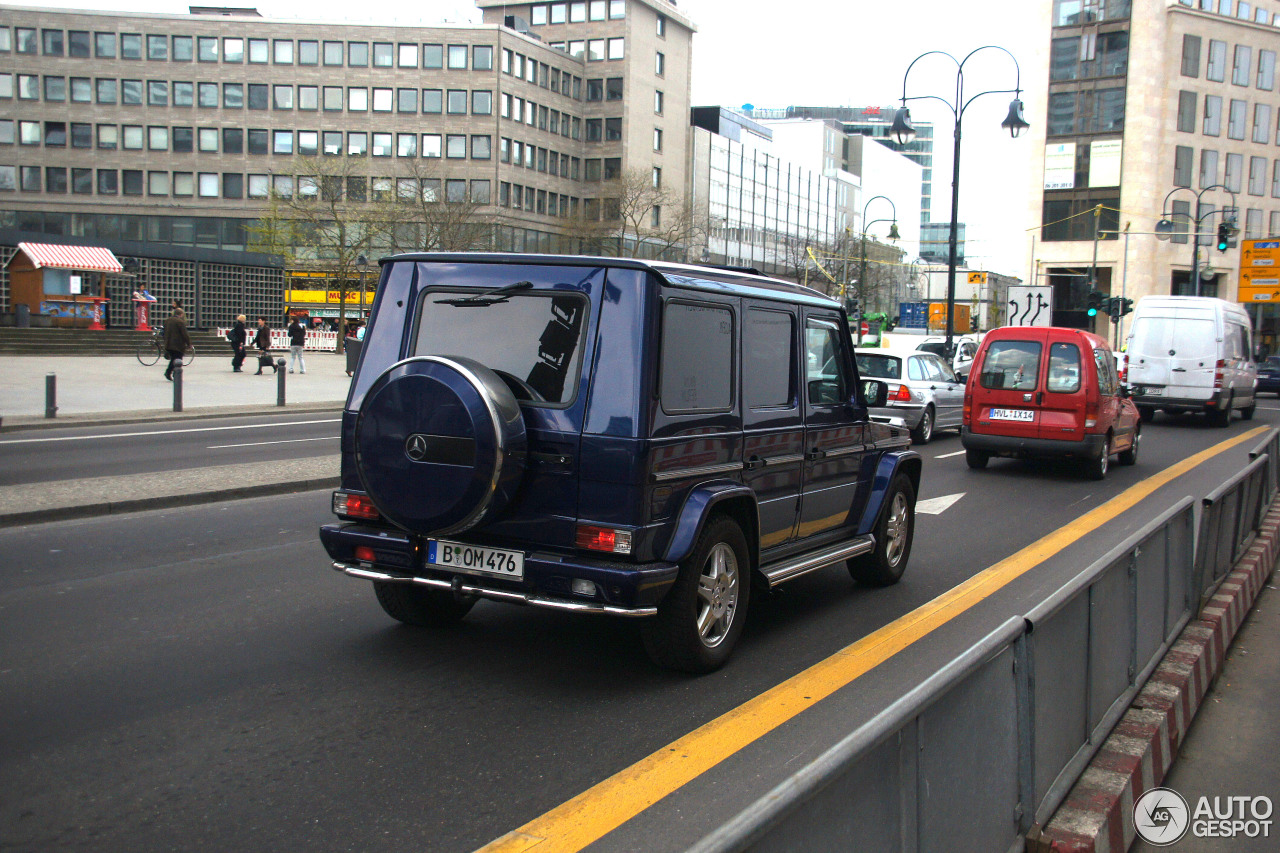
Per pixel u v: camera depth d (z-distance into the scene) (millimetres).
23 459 12930
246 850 3240
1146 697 4559
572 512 4688
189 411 20016
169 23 72625
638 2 80375
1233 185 71750
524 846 3297
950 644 5785
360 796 3652
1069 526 9961
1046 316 32344
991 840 2938
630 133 80500
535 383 4840
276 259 55969
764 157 98938
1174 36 69000
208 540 8305
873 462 7086
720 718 4512
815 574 7738
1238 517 7352
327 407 22719
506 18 79500
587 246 70562
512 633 5844
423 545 4941
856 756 2131
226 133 73188
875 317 45031
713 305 5219
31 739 4117
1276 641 6324
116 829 3363
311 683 4898
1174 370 22875
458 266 5172
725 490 5086
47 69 72875
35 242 43344
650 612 4621
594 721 4457
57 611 6070
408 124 72562
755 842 1793
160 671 5020
